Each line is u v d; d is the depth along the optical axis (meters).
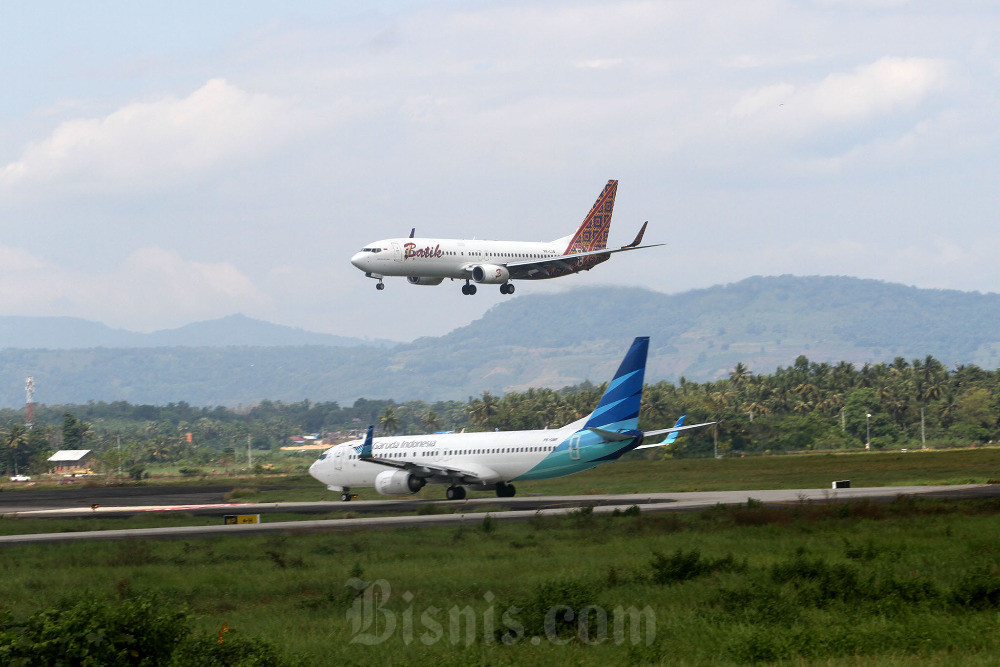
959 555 48.25
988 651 28.86
